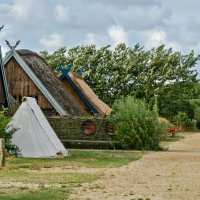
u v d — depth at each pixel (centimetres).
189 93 11338
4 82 3634
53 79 4691
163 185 1783
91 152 3478
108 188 1686
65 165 2472
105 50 9069
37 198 1424
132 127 3878
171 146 4447
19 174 2044
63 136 4091
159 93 8812
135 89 8900
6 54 4425
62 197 1461
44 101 4362
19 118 3077
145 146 3866
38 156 2981
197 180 1931
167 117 9194
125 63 9019
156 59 9038
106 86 8856
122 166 2481
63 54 9275
